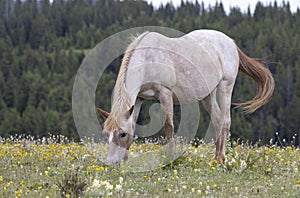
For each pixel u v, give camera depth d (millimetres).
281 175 10727
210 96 12938
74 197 8461
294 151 12641
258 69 13312
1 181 9570
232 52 13016
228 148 12664
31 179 9703
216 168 11062
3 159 10898
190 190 9469
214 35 12898
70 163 10695
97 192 8734
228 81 12945
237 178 10375
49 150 11852
